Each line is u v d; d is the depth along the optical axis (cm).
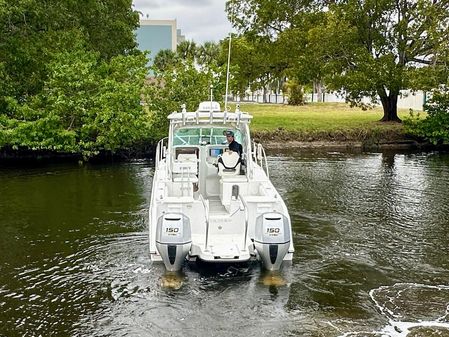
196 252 804
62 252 945
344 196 1414
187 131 1128
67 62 2016
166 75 2191
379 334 643
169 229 778
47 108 1986
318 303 732
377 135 2552
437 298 752
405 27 2467
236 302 732
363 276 834
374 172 1800
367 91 2497
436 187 1541
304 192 1462
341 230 1091
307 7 2878
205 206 835
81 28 2230
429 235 1062
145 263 885
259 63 2948
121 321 682
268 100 5731
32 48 2009
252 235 863
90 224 1120
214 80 2214
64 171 1798
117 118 1939
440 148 2517
